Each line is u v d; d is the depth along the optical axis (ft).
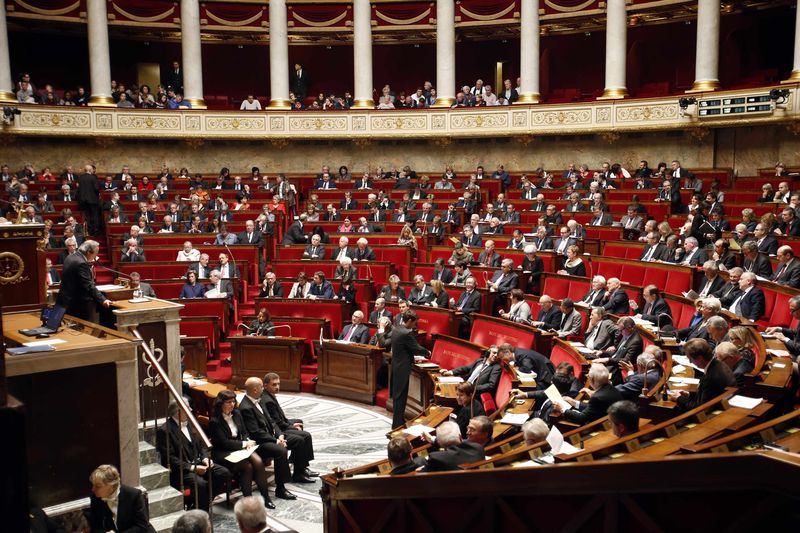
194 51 71.82
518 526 12.09
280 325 42.37
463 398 25.44
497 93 81.66
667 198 52.16
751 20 69.36
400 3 76.18
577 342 32.76
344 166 72.08
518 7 73.05
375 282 46.75
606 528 10.53
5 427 9.57
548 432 17.22
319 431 33.40
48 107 66.85
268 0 76.33
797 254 37.73
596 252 46.32
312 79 84.07
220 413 25.53
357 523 16.61
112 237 53.16
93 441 19.35
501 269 43.65
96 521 18.63
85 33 78.33
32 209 50.49
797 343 23.71
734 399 17.38
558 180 62.54
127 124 69.46
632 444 14.29
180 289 45.70
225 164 74.08
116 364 19.53
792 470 8.30
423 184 62.85
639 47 75.25
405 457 17.63
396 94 83.71
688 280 36.58
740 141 61.87
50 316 21.26
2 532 9.64
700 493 9.55
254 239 53.21
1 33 65.26
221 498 25.86
